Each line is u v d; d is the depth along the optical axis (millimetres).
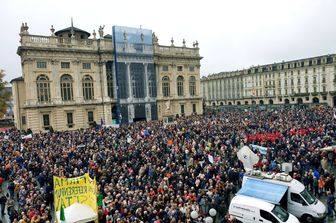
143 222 14906
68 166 24547
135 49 68438
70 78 61938
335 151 26422
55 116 59500
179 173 21984
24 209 15828
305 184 20797
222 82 140500
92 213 14492
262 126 41125
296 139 30250
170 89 77312
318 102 101125
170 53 76500
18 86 61219
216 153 28516
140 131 43031
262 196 17516
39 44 57219
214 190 18672
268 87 117812
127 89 67625
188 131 40625
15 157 28094
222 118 57562
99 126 55438
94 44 64500
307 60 103375
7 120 91438
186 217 15391
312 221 17281
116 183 21016
